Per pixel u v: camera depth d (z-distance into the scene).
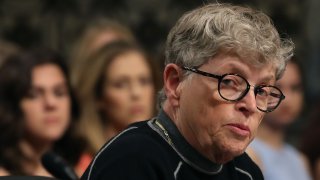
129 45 6.07
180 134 3.13
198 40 3.03
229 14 3.02
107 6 9.80
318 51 10.23
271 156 6.63
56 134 5.48
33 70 5.41
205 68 3.02
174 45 3.12
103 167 3.01
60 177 3.63
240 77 2.99
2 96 5.32
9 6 9.72
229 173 3.28
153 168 3.00
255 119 3.04
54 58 5.55
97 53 5.98
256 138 6.61
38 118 5.39
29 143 5.37
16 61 5.42
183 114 3.11
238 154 3.04
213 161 3.14
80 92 5.89
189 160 3.13
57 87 5.52
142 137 3.08
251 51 2.96
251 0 9.91
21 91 5.34
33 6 9.72
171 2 9.93
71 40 9.72
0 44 6.22
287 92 6.66
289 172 6.80
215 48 2.98
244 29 2.98
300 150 7.45
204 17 3.04
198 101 3.04
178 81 3.13
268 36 3.01
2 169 5.16
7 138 5.22
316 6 10.24
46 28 9.73
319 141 7.38
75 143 5.65
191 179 3.12
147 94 6.00
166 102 3.21
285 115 6.68
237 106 3.00
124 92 5.93
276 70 3.07
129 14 9.85
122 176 2.97
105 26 6.83
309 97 10.14
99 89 5.92
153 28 9.88
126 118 5.92
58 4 9.74
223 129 3.01
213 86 3.00
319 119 7.49
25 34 9.71
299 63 6.78
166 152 3.10
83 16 9.74
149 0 9.90
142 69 5.98
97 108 5.89
